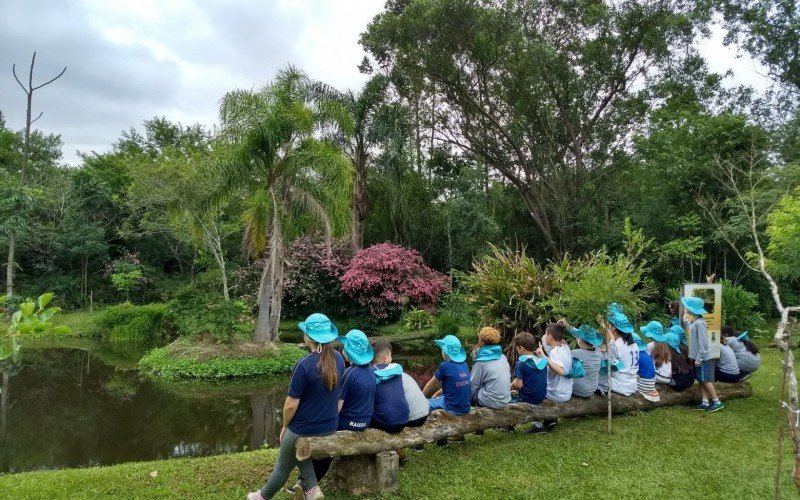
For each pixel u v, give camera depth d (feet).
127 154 91.86
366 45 63.05
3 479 15.25
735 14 59.77
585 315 19.36
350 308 59.77
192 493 14.01
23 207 60.85
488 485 14.39
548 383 19.80
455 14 55.83
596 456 16.69
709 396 22.06
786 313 11.47
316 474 13.48
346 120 44.19
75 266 79.87
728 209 51.13
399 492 13.91
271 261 42.24
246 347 41.04
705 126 53.42
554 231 69.87
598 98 67.72
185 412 29.19
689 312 21.68
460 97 65.41
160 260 87.20
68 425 26.73
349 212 44.86
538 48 57.77
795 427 10.89
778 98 61.72
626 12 60.80
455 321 51.62
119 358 45.70
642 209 59.47
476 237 69.56
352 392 13.78
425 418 15.78
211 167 41.29
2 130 97.81
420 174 78.18
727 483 14.66
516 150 65.00
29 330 8.12
